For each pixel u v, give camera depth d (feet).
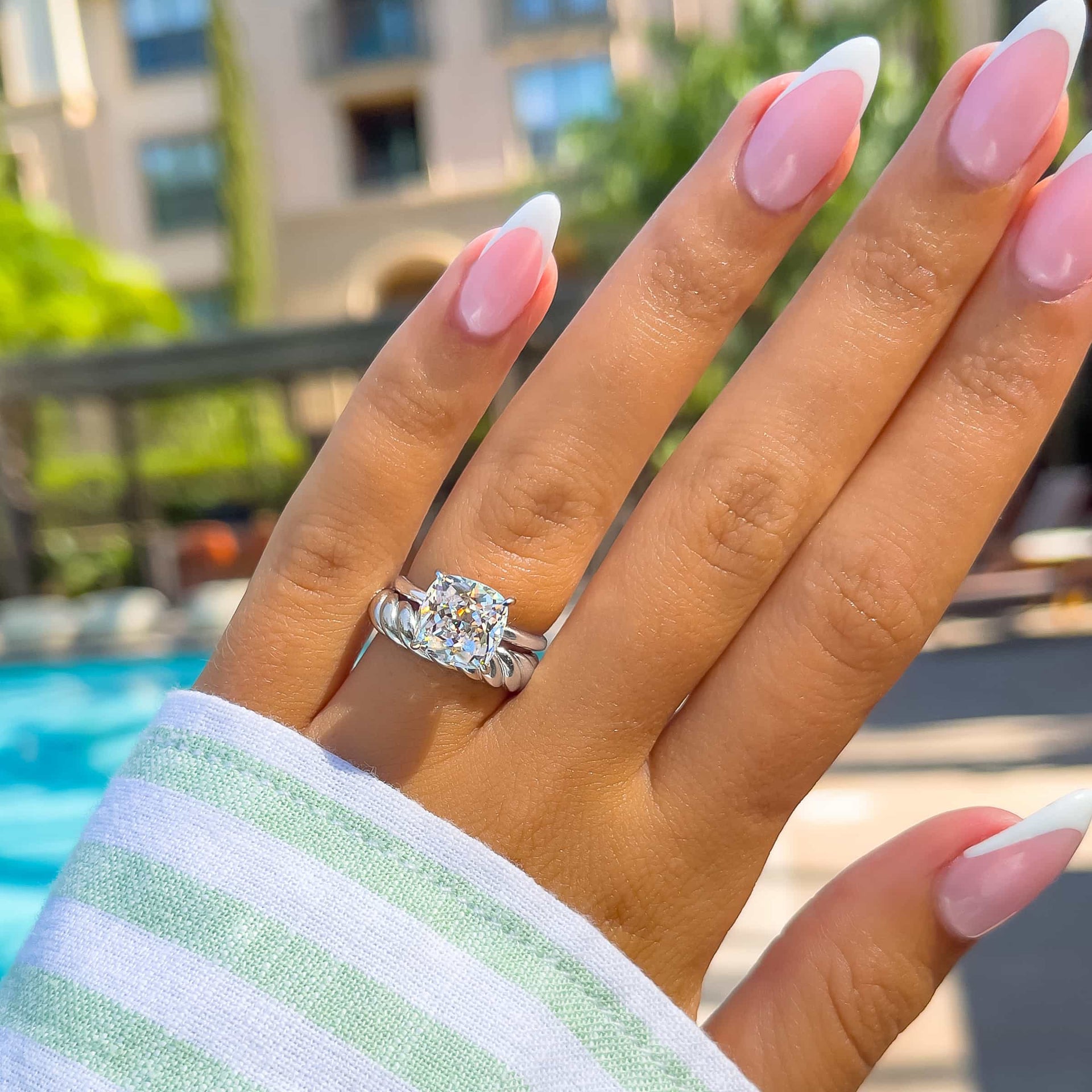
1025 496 25.05
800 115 2.41
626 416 2.61
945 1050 6.23
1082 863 8.64
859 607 2.55
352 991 2.18
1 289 35.73
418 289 54.24
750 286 2.59
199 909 2.22
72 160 52.85
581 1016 2.27
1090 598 20.70
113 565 33.53
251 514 42.29
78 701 19.53
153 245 53.52
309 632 2.65
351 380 47.67
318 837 2.30
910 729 13.43
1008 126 2.35
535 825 2.59
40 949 2.27
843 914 2.56
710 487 2.60
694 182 2.57
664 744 2.65
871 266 2.55
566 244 41.01
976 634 19.57
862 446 2.60
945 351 2.55
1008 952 7.34
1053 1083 5.79
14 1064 2.14
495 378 2.61
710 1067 2.31
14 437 34.04
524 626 2.62
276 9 49.98
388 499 2.63
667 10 47.55
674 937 2.61
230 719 2.40
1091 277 2.41
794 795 2.62
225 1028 2.12
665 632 2.59
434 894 2.29
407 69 49.29
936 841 2.52
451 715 2.62
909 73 30.42
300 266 51.34
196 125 52.44
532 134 49.19
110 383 30.66
